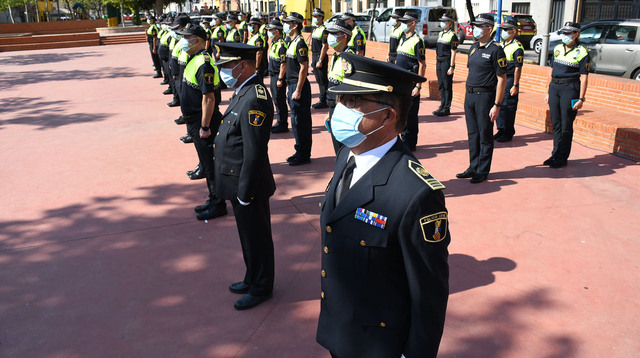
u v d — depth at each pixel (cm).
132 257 412
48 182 593
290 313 335
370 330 171
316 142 744
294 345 303
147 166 644
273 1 4341
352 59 163
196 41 470
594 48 1154
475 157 563
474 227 448
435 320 162
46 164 659
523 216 467
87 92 1207
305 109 618
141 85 1294
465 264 386
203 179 593
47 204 527
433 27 1933
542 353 290
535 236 428
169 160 667
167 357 296
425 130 795
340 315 177
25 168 645
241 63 328
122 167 642
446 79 866
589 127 677
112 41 2756
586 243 414
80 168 641
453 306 335
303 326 321
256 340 309
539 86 904
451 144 710
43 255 418
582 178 559
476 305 335
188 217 489
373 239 162
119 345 307
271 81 774
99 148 728
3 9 3531
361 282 169
